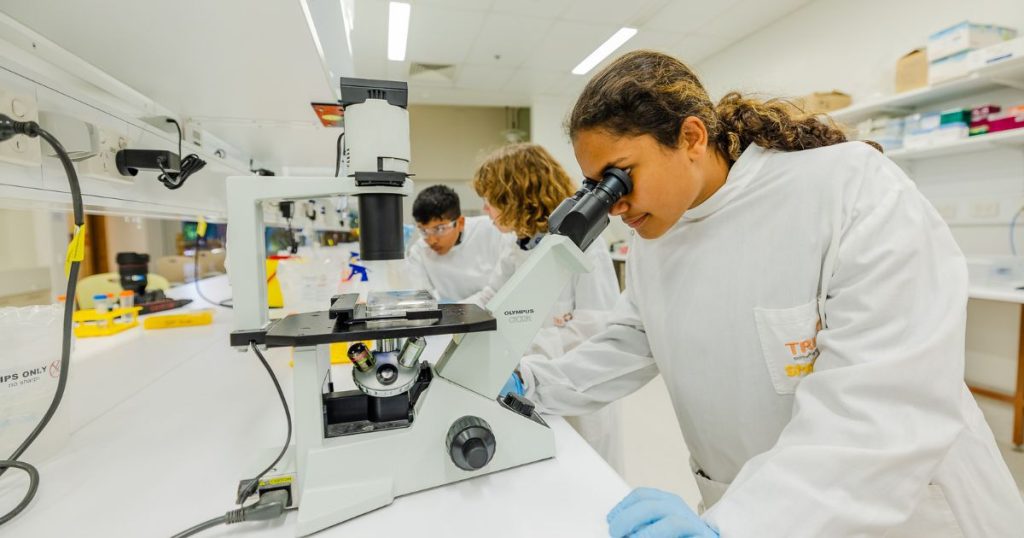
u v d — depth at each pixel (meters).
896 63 2.79
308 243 2.86
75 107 0.79
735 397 0.75
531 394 0.86
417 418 0.60
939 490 0.64
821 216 0.65
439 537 0.52
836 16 3.44
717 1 3.55
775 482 0.49
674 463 2.14
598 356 0.90
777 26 3.89
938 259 0.57
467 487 0.62
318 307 1.34
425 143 6.89
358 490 0.56
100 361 1.25
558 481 0.63
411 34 3.93
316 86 1.11
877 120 2.86
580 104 0.65
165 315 1.77
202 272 3.35
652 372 0.94
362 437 0.58
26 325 0.70
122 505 0.59
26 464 0.63
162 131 1.11
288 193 0.60
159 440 0.78
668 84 0.63
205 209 1.48
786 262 0.68
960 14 2.71
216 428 0.82
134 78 1.04
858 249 0.58
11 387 0.68
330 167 2.50
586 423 1.28
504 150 1.36
